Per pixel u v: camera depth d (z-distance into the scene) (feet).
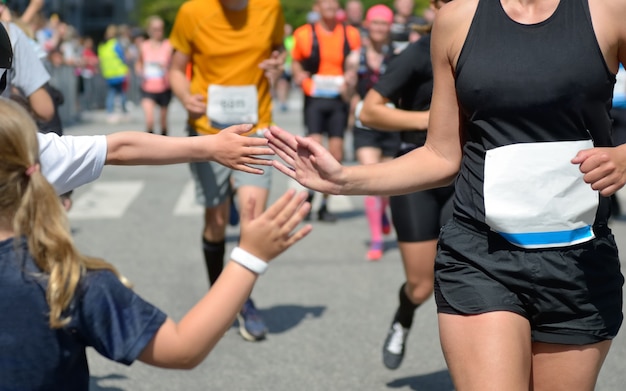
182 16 23.77
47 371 8.89
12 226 9.02
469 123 12.30
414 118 18.84
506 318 11.69
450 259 12.32
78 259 8.93
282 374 21.31
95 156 11.49
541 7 11.78
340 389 20.38
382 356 22.15
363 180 12.26
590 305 11.92
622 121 34.58
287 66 103.09
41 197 8.86
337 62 40.47
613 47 11.62
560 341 11.96
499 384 11.32
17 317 8.80
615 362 21.91
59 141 11.37
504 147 11.89
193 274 30.81
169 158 11.90
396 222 19.49
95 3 195.62
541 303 11.90
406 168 12.52
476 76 11.85
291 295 28.25
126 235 37.60
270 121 24.39
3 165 8.79
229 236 36.96
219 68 23.75
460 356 11.75
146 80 69.77
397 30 32.55
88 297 8.91
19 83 18.94
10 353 8.80
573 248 11.88
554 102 11.62
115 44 90.89
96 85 101.19
